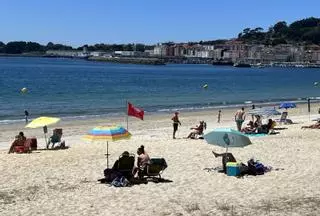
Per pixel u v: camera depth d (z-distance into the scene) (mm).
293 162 21203
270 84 130375
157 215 13406
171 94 84688
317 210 13789
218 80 142625
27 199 15141
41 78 122375
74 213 13617
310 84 133750
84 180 17797
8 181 17578
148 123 41281
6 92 77812
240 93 93062
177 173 18875
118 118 45781
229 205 14359
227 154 19297
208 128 36594
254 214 13414
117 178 17016
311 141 27328
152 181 17531
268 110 33531
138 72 184375
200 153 23281
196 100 73500
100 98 72188
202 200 14969
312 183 17203
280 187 16609
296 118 44469
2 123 41219
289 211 13695
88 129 37094
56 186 16891
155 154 23031
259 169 18734
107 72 173500
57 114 50062
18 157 22453
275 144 26109
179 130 35812
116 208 14125
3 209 14008
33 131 36062
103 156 22750
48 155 23062
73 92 82312
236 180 17719
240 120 32438
